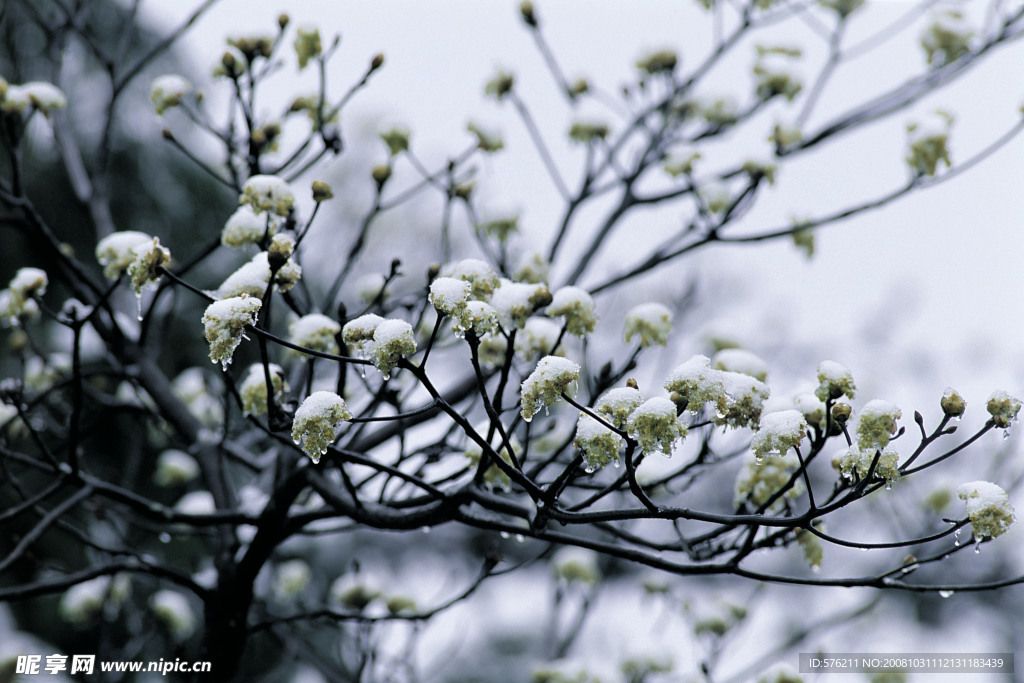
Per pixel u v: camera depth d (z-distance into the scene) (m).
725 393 1.97
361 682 3.39
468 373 3.41
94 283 3.45
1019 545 6.04
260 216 2.51
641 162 4.02
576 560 3.94
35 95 3.15
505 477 2.49
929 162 3.40
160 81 3.18
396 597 3.62
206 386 3.92
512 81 3.88
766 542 2.38
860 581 2.21
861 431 1.93
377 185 3.15
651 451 1.84
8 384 2.86
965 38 3.83
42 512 3.27
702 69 4.21
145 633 4.27
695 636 3.80
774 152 3.79
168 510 2.91
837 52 4.05
